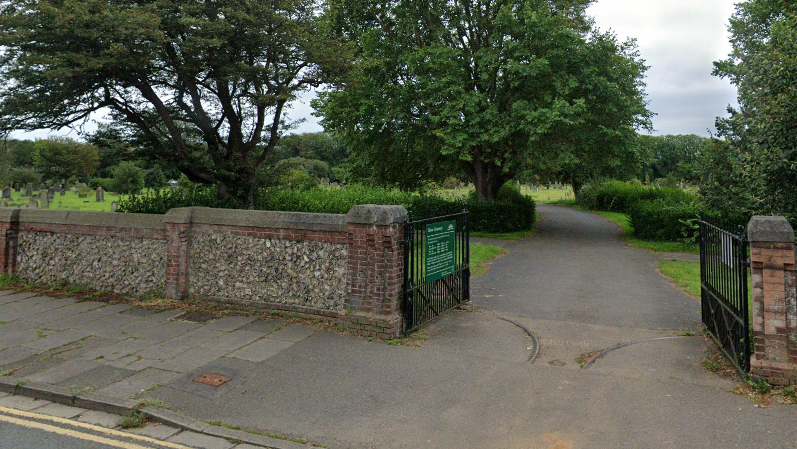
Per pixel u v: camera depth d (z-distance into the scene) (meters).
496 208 21.70
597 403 4.71
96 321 7.59
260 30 11.80
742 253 5.16
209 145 14.34
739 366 5.28
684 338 6.79
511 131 18.86
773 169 7.89
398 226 6.83
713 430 4.15
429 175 27.38
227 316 7.76
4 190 34.19
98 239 9.64
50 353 6.16
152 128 14.32
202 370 5.58
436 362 5.85
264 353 6.12
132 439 4.18
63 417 4.64
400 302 6.95
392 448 3.96
